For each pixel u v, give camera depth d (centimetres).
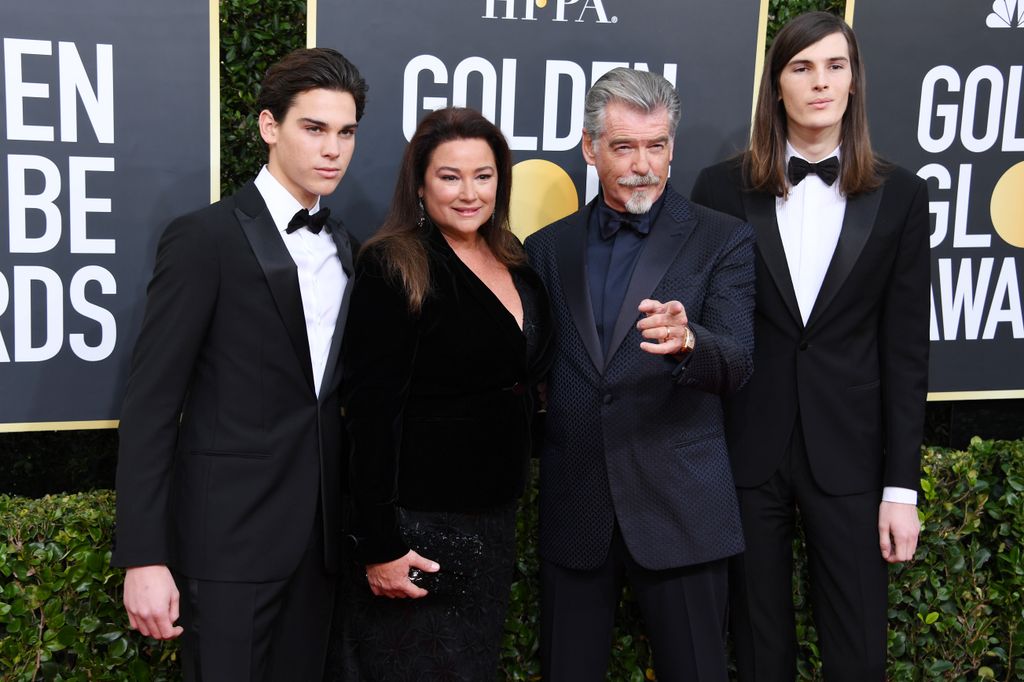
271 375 194
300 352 196
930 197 279
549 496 224
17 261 239
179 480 195
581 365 216
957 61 275
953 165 279
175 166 246
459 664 201
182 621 197
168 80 242
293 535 196
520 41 259
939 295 283
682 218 219
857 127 227
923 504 267
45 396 244
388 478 191
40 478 259
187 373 189
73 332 244
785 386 231
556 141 265
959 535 271
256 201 199
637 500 214
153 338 188
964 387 287
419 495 198
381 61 253
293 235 201
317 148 197
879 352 237
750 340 213
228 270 191
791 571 243
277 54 254
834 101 222
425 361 197
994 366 288
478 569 202
